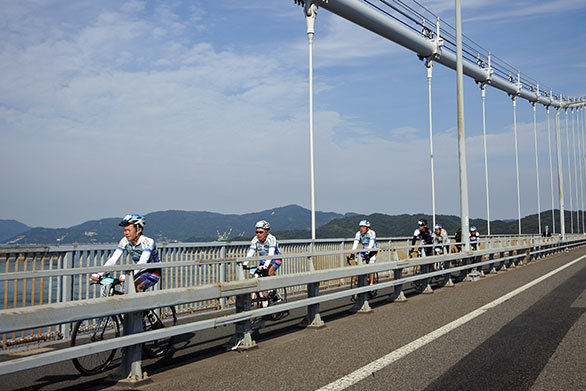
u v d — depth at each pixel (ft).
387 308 31.04
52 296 21.62
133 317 15.39
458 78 53.01
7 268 19.90
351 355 18.40
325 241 44.68
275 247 25.67
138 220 18.75
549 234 142.82
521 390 14.24
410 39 73.10
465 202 50.70
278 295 27.96
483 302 32.24
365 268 29.07
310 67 53.01
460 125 52.06
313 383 14.90
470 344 20.04
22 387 15.66
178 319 28.25
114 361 19.24
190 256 29.78
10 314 11.71
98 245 23.39
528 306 30.37
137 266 15.43
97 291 21.45
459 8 53.47
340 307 32.55
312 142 51.42
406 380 15.11
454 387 14.46
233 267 33.04
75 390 15.28
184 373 16.85
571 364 17.03
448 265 43.62
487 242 56.13
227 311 31.63
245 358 18.57
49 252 21.35
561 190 131.95
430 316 27.07
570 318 26.09
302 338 22.08
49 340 21.89
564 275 51.47
